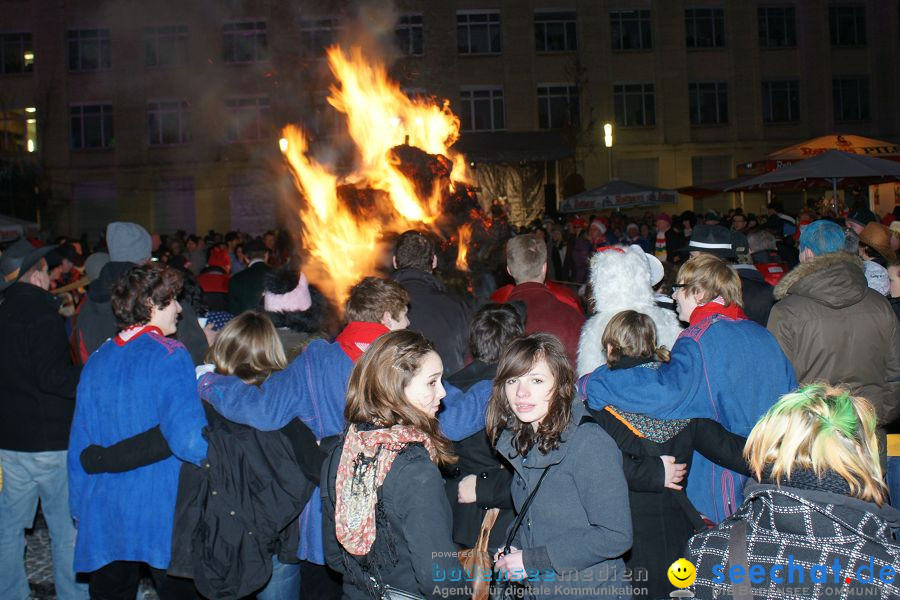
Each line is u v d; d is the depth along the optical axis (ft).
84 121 122.11
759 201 121.29
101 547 12.08
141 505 11.96
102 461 11.72
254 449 11.39
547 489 9.45
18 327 14.49
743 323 11.85
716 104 124.36
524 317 14.51
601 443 9.39
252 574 11.35
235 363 12.12
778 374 11.64
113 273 15.55
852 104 126.41
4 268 15.42
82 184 121.60
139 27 121.39
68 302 22.72
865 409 7.07
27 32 121.90
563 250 59.16
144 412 11.73
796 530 6.84
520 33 120.78
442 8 119.85
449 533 8.79
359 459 9.02
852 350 13.74
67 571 15.25
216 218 120.98
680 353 11.51
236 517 11.29
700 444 11.05
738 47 124.06
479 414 11.73
